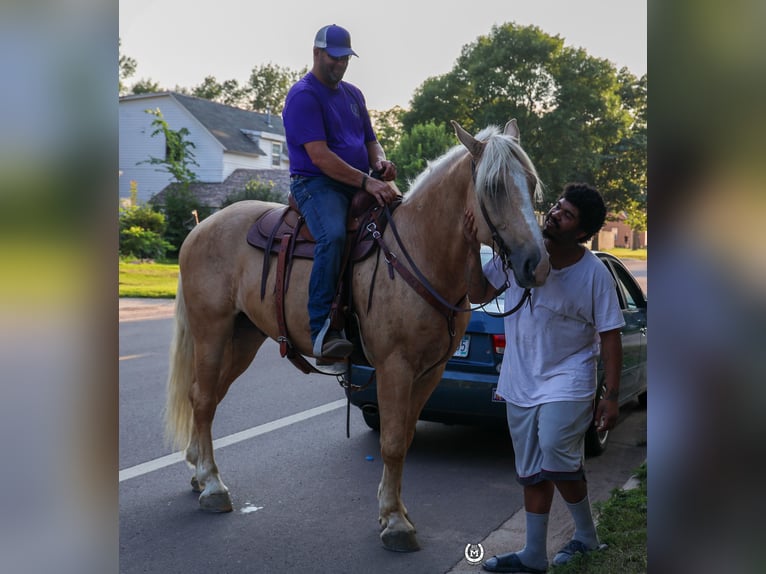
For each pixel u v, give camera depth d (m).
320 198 4.09
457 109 47.78
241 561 3.75
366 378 5.44
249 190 34.75
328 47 4.04
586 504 3.59
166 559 3.77
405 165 38.44
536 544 3.58
